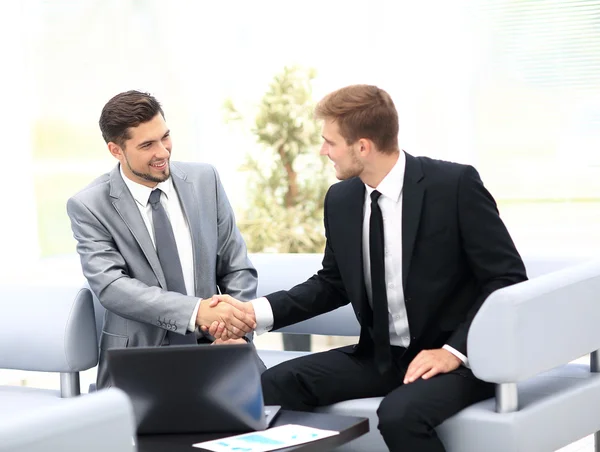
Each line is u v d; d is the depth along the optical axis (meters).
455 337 2.75
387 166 2.87
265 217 6.18
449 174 2.85
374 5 6.38
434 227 2.82
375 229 2.87
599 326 2.85
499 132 6.12
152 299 3.06
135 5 6.91
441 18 6.20
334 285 3.09
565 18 5.89
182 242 3.24
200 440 2.35
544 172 6.03
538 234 6.05
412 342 2.87
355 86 2.87
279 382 2.86
